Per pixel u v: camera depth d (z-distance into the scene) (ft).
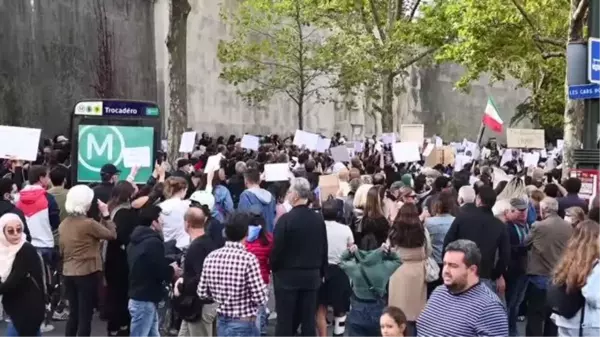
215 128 115.85
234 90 121.08
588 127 46.14
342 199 36.32
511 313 30.63
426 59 125.59
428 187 40.88
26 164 47.39
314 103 129.08
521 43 81.71
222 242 27.91
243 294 21.81
